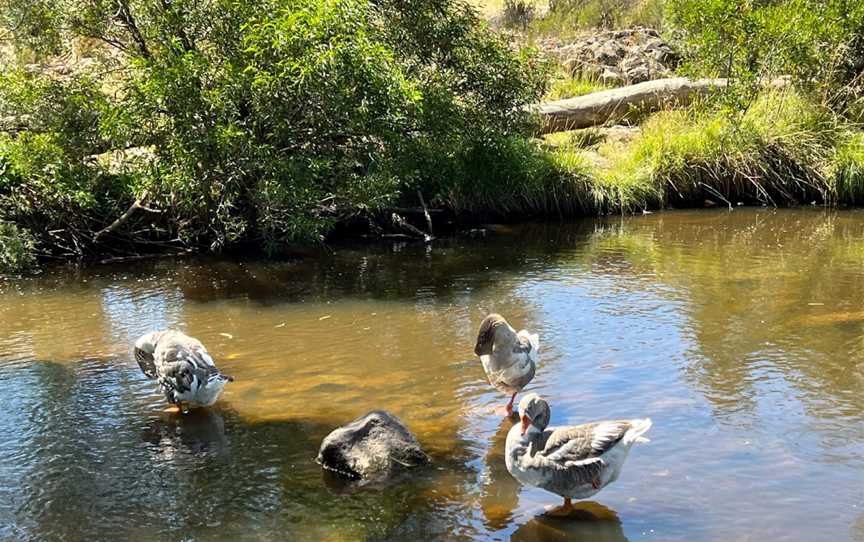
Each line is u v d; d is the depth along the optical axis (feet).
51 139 46.65
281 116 45.55
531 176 56.29
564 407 27.55
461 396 28.86
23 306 39.50
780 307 37.37
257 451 25.13
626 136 65.62
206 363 27.35
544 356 32.17
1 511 21.93
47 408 28.22
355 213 51.90
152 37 47.88
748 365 30.71
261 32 43.75
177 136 44.39
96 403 28.63
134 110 44.24
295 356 32.65
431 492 22.81
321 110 45.32
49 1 49.26
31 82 48.91
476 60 54.49
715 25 63.67
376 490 22.93
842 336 33.42
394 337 34.65
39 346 34.09
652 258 47.06
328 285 42.68
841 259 45.96
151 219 50.19
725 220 57.00
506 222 57.11
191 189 45.44
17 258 44.98
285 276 44.45
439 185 56.08
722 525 20.90
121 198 49.11
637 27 86.79
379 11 52.75
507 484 23.18
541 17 94.22
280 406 28.17
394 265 46.52
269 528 21.13
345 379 30.32
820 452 24.30
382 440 24.20
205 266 46.55
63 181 46.50
